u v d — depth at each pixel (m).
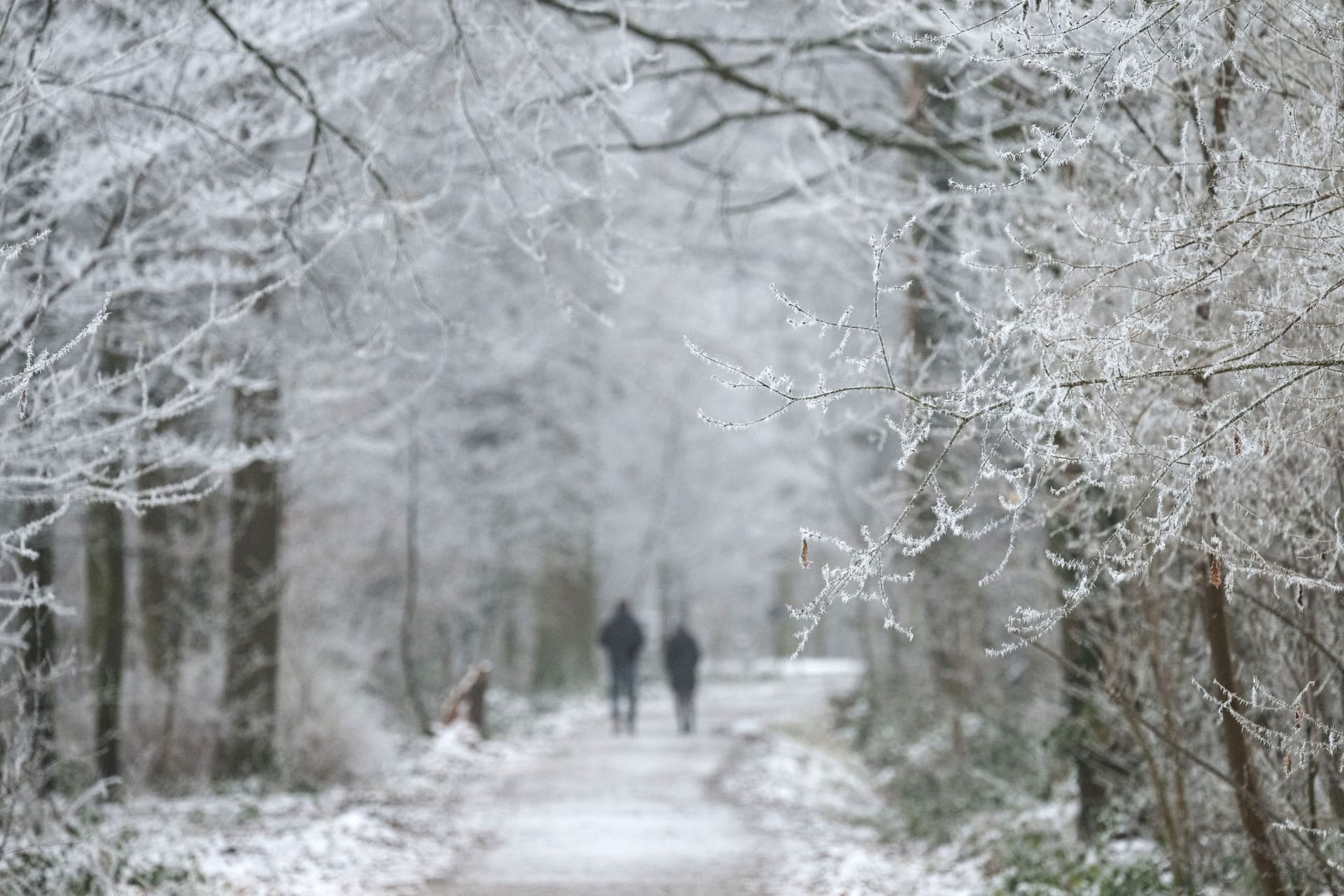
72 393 8.44
